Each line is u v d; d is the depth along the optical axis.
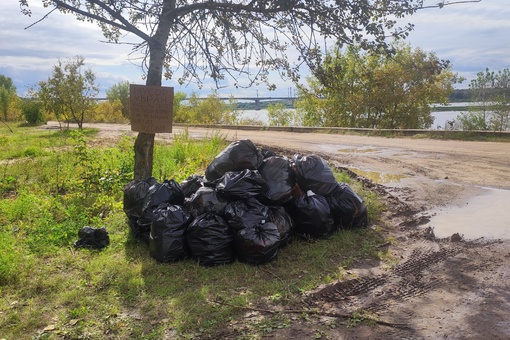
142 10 6.54
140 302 4.11
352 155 12.80
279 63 6.48
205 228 4.86
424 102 30.72
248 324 3.67
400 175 9.91
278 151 14.04
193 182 6.19
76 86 25.78
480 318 3.70
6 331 3.62
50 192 8.70
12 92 48.78
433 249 5.41
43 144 17.58
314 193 5.95
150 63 6.48
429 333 3.49
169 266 4.88
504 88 24.42
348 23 5.91
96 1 6.23
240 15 6.30
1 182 9.30
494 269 4.72
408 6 5.76
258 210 5.12
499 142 14.55
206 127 27.98
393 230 6.24
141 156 6.73
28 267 4.81
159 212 5.14
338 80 6.50
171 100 6.42
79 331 3.62
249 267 4.84
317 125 34.59
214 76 6.64
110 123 40.19
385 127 30.97
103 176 8.55
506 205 7.25
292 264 4.96
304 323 3.68
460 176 9.52
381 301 4.07
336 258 5.15
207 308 3.91
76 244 5.58
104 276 4.63
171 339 3.48
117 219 6.54
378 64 27.14
